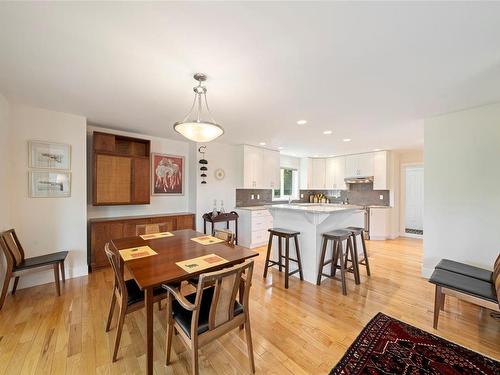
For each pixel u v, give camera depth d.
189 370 1.56
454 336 1.91
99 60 1.71
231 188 5.14
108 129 3.73
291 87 2.12
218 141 4.64
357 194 6.27
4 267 2.55
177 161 4.66
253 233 4.80
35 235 2.78
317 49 1.55
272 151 5.50
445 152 2.84
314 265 3.02
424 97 2.34
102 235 3.38
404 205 5.92
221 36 1.42
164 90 2.22
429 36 1.39
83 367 1.57
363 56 1.62
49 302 2.42
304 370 1.57
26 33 1.40
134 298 1.73
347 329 2.01
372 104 2.53
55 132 2.88
